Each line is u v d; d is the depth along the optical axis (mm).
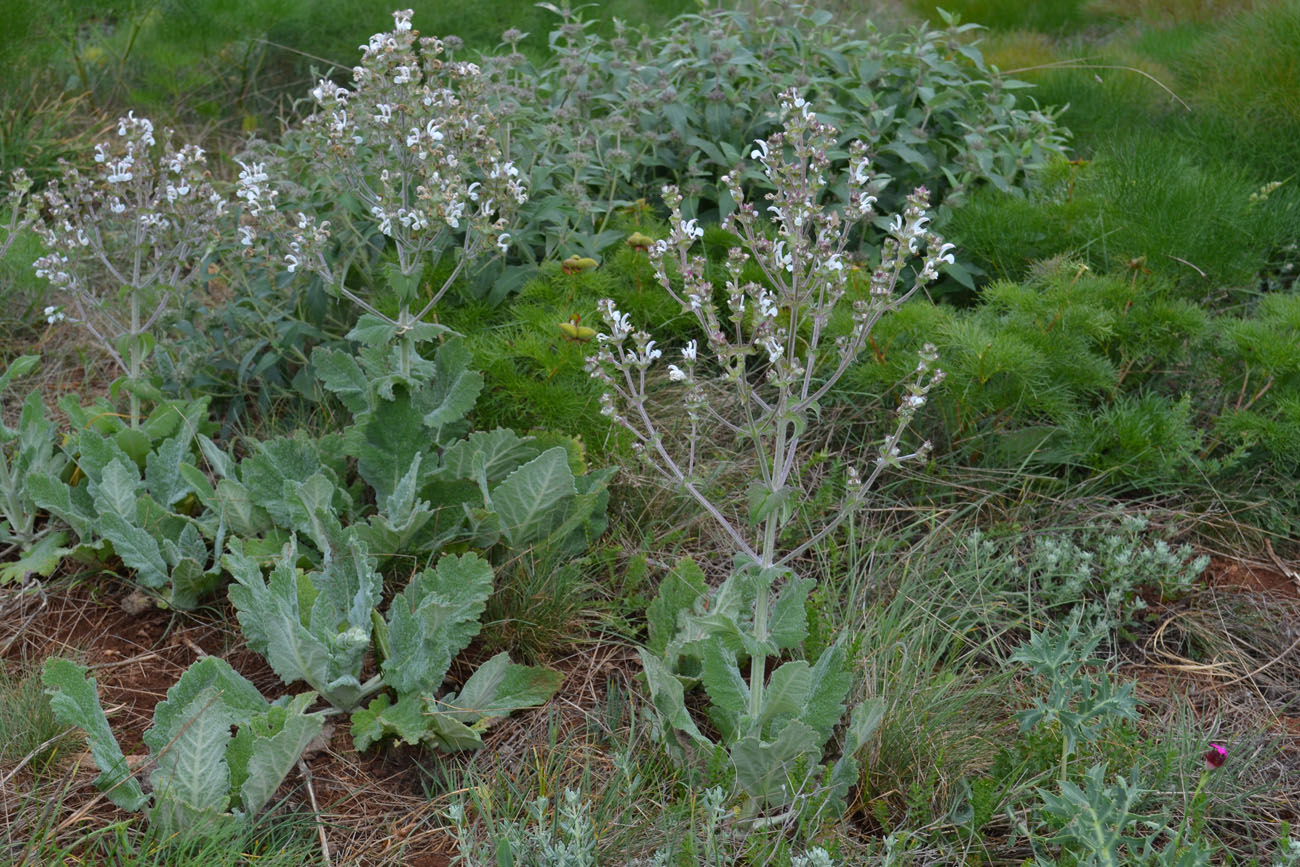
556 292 3846
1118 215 4348
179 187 3346
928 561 3236
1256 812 2545
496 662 2572
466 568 2715
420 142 2863
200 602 3027
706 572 3227
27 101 5520
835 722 2434
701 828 2344
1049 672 2420
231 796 2324
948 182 4688
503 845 2094
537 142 4340
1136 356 3758
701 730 2705
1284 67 5527
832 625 2850
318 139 3033
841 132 4434
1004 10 8359
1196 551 3432
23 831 2301
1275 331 3738
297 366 3918
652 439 2422
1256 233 4434
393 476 3104
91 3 5887
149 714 2676
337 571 2826
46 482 3035
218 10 5773
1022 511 3498
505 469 3203
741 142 4504
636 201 4160
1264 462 3670
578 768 2551
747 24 4969
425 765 2570
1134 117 5840
